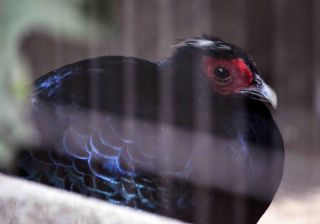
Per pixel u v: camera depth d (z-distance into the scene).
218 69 2.33
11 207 2.15
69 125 2.28
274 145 2.33
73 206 2.15
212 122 2.31
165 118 2.29
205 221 2.30
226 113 2.32
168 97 2.30
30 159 2.24
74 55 2.33
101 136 2.28
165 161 2.28
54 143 2.26
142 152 2.28
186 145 2.29
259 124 2.33
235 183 2.30
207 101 2.32
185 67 2.33
